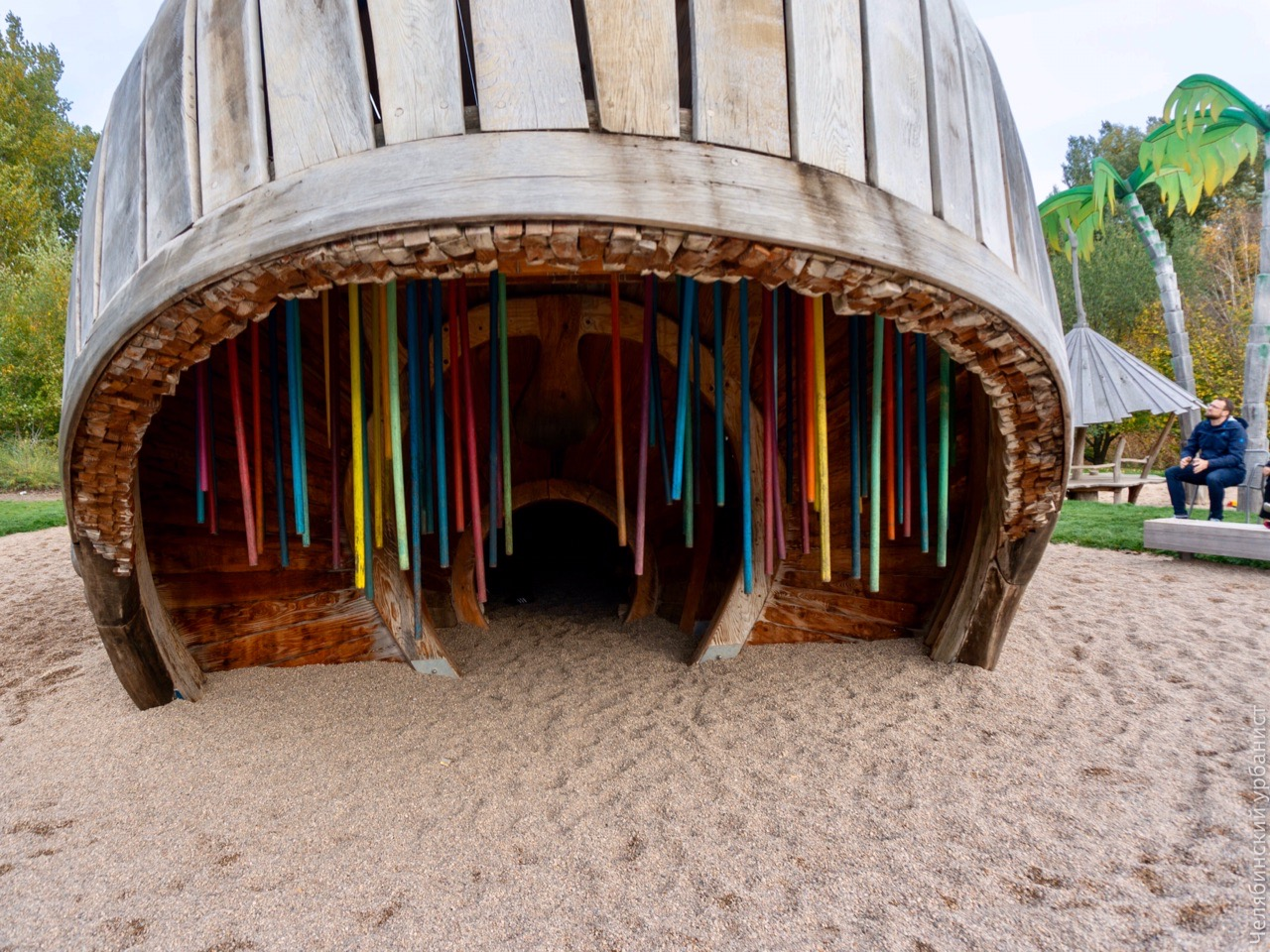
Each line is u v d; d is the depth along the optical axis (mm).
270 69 2291
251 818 2629
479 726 3338
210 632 3740
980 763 2986
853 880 2291
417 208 2076
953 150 2686
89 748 3131
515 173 2082
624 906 2184
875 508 3285
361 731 3266
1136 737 3219
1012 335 2730
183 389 3586
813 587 4254
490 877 2318
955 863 2367
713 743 3170
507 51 2133
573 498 4926
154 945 2029
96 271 2930
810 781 2857
